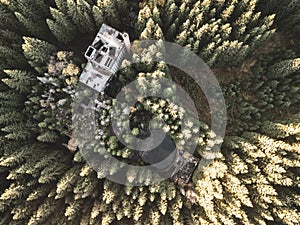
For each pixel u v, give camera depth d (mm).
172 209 25062
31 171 23938
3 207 24312
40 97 26719
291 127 24500
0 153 24984
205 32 25312
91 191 25234
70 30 26625
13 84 24906
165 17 25812
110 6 25062
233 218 24922
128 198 25297
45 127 26688
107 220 23750
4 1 24547
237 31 25875
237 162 24828
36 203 25078
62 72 26109
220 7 25391
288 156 25109
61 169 25812
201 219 24734
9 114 25219
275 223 25641
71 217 24016
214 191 24750
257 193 25062
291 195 25297
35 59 25547
